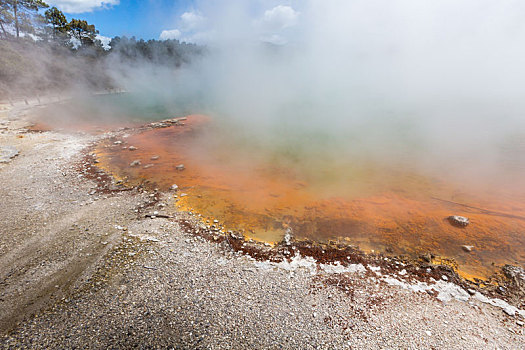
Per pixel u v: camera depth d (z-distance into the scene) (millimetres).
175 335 3842
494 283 4789
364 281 4891
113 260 5332
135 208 7375
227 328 3957
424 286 4773
